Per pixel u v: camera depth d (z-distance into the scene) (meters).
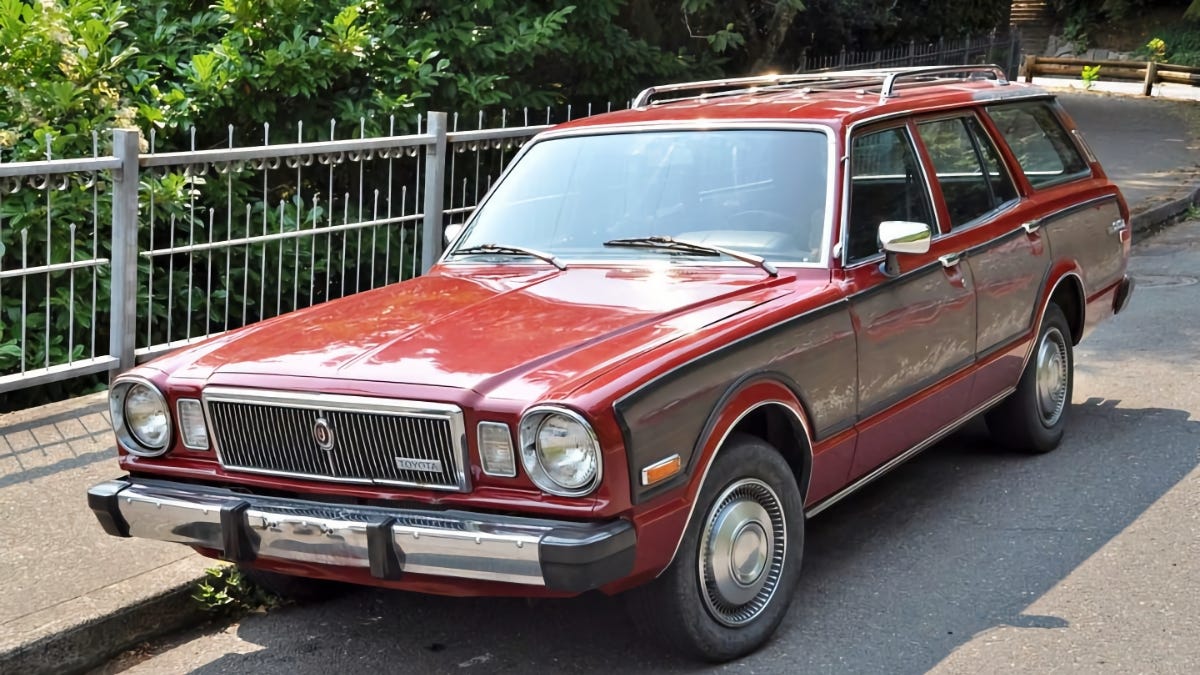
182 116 8.75
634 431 3.68
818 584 4.87
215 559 4.66
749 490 4.23
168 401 4.23
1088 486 5.84
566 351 3.99
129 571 4.79
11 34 8.28
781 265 4.73
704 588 4.08
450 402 3.74
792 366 4.33
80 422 6.57
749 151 5.08
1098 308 6.73
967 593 4.73
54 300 7.61
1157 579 4.78
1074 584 4.76
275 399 4.00
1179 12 45.06
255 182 9.38
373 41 9.53
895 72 5.72
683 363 3.89
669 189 5.11
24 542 5.07
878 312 4.79
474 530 3.69
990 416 6.23
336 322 4.54
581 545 3.56
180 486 4.23
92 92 8.37
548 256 5.05
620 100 11.53
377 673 4.32
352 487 3.96
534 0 10.71
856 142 5.02
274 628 4.73
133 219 6.88
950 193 5.54
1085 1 46.59
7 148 7.74
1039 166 6.38
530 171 5.53
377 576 3.81
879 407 4.84
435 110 10.16
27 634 4.28
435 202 8.24
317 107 9.81
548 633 4.57
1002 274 5.70
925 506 5.67
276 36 9.46
